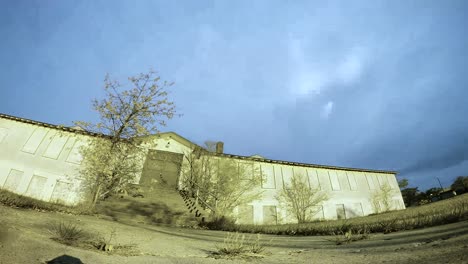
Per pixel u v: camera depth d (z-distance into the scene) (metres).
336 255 3.99
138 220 13.96
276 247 5.66
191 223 15.14
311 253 4.46
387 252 3.71
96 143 13.16
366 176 28.86
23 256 2.94
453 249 3.07
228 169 22.73
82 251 3.65
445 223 6.69
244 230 13.45
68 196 19.28
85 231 5.71
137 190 18.59
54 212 9.16
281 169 25.95
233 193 22.27
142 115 13.42
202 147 23.66
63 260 3.04
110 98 13.16
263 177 24.86
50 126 21.64
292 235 10.16
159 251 4.50
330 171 27.59
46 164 20.42
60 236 4.48
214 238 8.29
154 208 16.38
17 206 8.56
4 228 4.02
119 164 13.76
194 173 22.16
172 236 7.73
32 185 19.72
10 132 21.11
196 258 3.92
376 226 8.30
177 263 3.52
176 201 18.59
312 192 25.16
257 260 3.84
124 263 3.33
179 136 25.47
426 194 47.50
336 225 11.19
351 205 26.36
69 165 20.48
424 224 7.00
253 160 25.19
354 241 5.93
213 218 15.90
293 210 23.86
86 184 16.91
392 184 29.38
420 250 3.45
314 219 24.28
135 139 13.94
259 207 23.17
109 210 14.45
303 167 26.75
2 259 2.72
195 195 20.17
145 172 23.03
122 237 5.83
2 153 20.22
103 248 4.05
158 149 24.47
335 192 26.50
